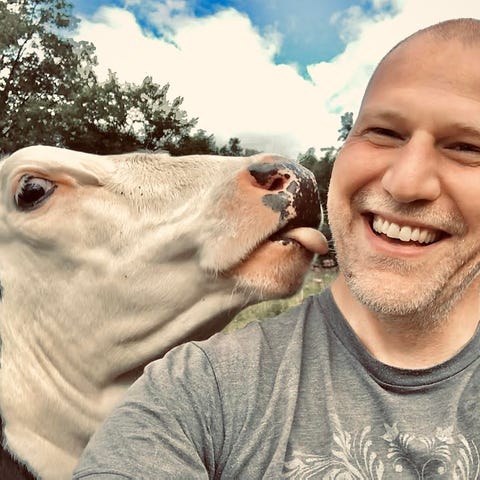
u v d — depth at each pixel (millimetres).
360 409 394
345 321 427
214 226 735
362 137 410
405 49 393
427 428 380
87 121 7766
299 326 446
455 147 378
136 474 359
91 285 778
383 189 394
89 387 807
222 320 779
